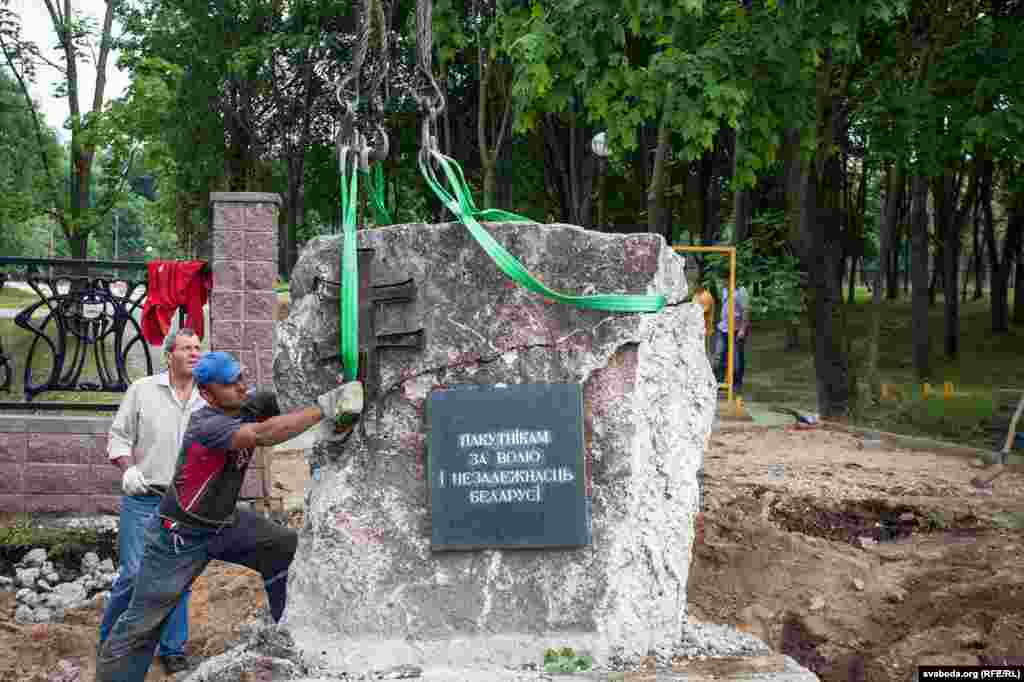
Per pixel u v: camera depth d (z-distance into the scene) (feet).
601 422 14.42
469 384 14.46
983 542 22.93
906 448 38.34
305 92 85.81
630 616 14.16
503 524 14.08
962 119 44.65
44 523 24.95
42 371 39.29
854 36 37.04
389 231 14.75
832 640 18.60
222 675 13.65
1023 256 93.45
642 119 37.47
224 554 13.88
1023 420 34.83
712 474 31.55
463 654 13.89
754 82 37.09
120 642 13.34
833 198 64.13
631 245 14.69
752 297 49.90
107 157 67.26
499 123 67.62
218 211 25.88
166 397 16.87
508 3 41.16
